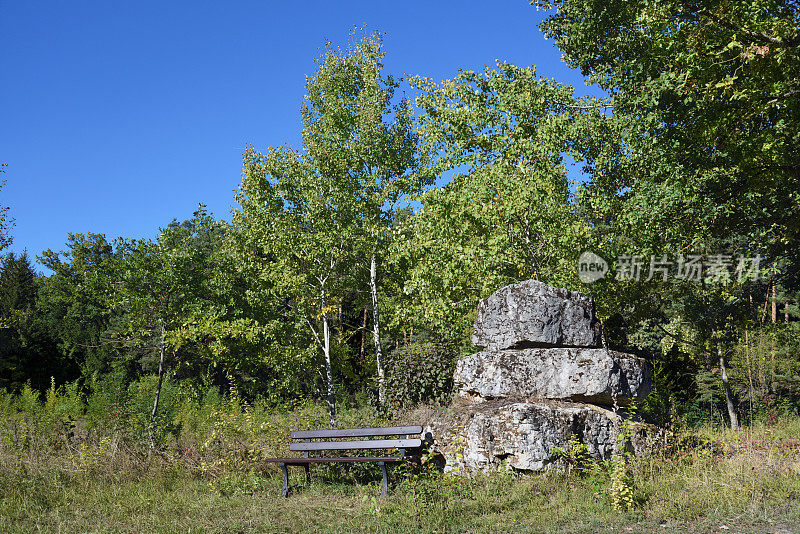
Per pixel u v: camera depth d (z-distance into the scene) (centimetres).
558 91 1568
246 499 726
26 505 693
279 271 1638
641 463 756
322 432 799
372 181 1822
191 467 880
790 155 1225
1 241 1722
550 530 550
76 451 920
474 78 1584
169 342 1144
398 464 802
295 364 1681
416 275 1456
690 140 1415
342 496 721
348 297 2077
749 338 1797
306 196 1706
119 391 1395
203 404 1545
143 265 1131
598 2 1619
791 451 795
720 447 866
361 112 1877
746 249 1530
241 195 1756
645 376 902
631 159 1469
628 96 1537
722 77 1121
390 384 1210
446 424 859
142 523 616
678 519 576
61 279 1138
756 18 982
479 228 1453
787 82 1018
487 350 947
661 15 1109
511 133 1500
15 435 985
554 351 870
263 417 995
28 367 3045
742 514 579
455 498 674
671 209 1412
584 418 798
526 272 1416
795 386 1950
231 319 1408
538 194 1348
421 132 1612
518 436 771
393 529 568
